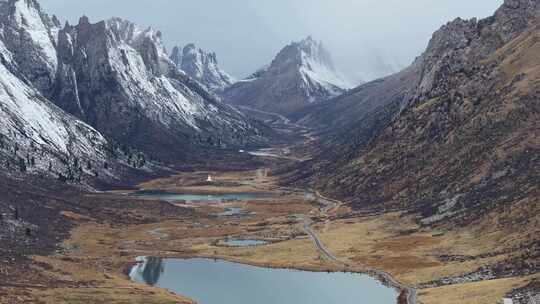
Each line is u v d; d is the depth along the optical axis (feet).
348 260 572.92
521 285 374.63
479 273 447.01
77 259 581.53
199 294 475.72
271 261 595.47
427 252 548.72
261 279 524.11
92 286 469.57
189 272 558.56
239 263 596.70
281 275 538.88
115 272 551.59
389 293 456.45
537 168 598.75
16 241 604.90
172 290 488.85
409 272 501.56
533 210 517.96
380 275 510.17
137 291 465.47
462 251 520.42
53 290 437.17
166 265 590.14
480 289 390.83
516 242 483.10
